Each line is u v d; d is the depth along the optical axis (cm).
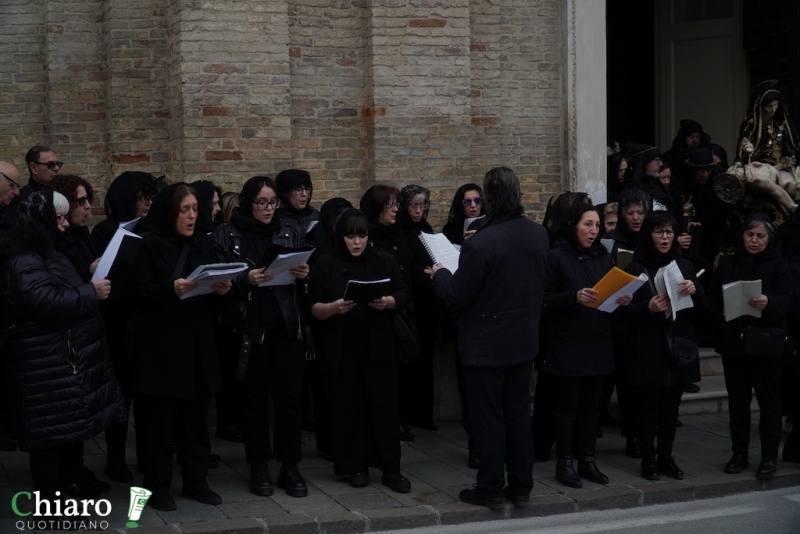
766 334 694
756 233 718
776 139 963
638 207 763
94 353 566
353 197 929
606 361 684
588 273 688
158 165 879
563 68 993
